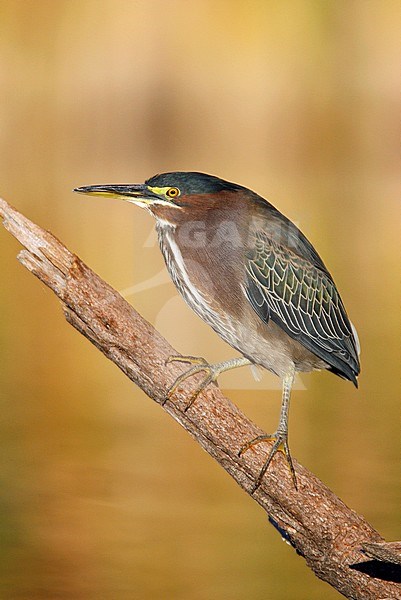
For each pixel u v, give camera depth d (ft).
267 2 99.76
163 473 34.45
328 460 34.19
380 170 99.30
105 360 49.52
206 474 34.91
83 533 30.63
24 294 61.00
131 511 31.83
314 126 101.30
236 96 100.78
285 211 71.97
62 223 74.64
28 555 29.73
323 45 100.68
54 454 35.32
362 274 60.44
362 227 73.05
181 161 100.53
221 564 29.17
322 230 72.43
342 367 26.30
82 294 20.75
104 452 35.83
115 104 102.06
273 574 29.01
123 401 42.65
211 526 30.99
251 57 100.01
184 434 38.45
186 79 100.94
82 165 100.01
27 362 47.39
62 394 42.63
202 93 101.04
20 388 43.06
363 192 89.10
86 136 102.89
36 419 38.88
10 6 102.42
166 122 101.30
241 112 101.14
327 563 20.24
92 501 32.35
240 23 99.45
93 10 100.42
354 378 26.86
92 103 102.78
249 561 29.60
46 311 57.62
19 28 103.50
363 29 100.07
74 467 34.14
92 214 81.71
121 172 93.04
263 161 100.68
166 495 32.99
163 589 28.27
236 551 29.91
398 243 68.64
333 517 20.38
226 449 21.04
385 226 73.72
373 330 49.88
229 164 101.55
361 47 100.17
